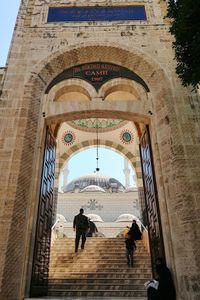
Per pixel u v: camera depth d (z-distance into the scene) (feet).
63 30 37.19
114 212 104.78
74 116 32.42
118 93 40.09
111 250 38.22
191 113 30.09
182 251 23.66
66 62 35.45
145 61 34.30
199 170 26.71
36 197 27.89
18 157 27.32
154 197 29.45
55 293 28.25
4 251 22.81
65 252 37.86
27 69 33.58
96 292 27.73
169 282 21.97
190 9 19.44
